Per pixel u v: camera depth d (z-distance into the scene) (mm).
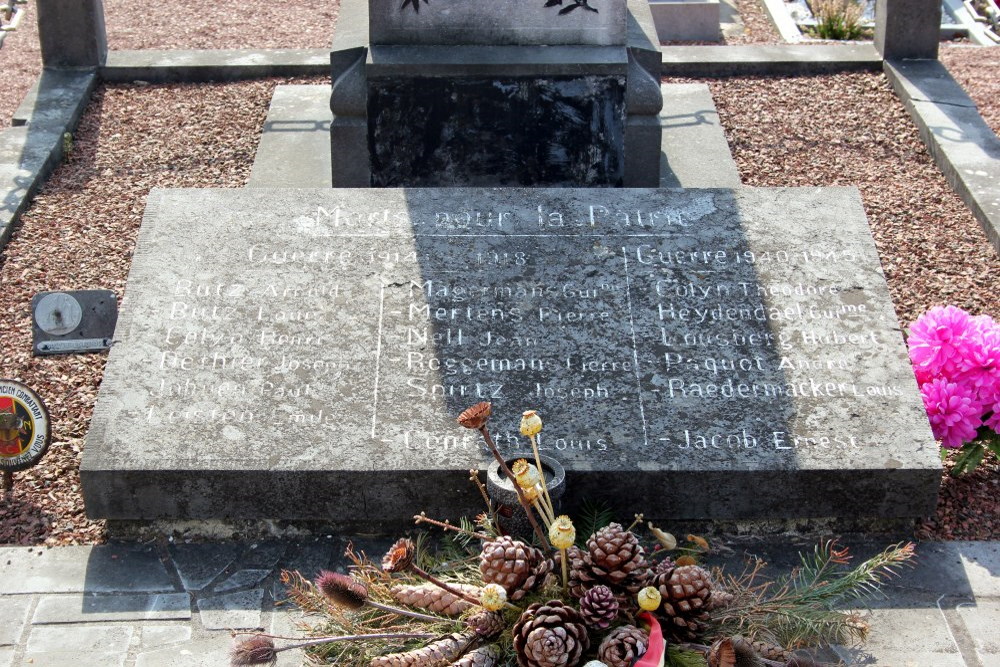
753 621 4176
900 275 6836
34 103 8719
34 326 5207
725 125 8688
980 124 8375
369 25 7000
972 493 5227
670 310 5305
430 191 5734
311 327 5227
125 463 4801
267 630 4500
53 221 7398
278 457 4824
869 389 5059
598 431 4910
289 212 5641
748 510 4898
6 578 4734
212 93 9258
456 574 4461
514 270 5434
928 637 4465
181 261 5449
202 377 5066
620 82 7020
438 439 4879
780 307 5328
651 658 3758
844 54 9633
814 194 5762
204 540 4961
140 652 4402
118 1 12156
